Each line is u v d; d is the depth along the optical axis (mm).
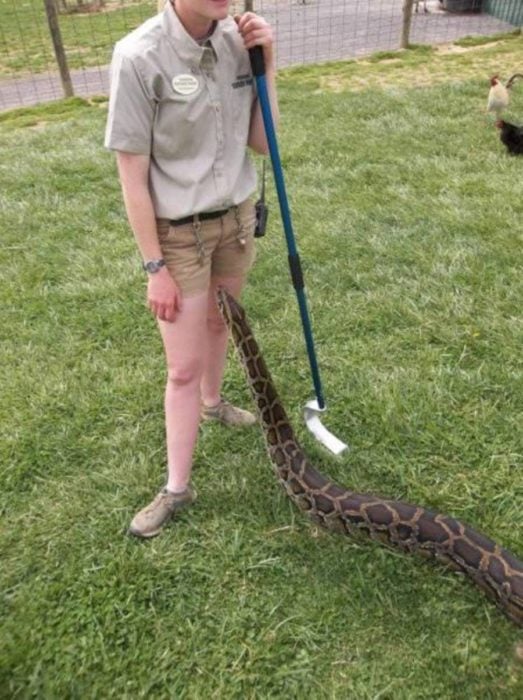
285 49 12172
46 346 4457
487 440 3582
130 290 5000
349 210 5973
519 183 6285
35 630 2779
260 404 3283
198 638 2746
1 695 2562
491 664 2596
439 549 2902
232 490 3377
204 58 2482
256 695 2553
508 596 2688
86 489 3424
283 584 2934
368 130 7750
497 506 3230
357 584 2900
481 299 4676
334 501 3072
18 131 8641
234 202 2779
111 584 2947
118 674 2637
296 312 4672
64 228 5945
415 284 4867
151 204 2621
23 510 3346
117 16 16438
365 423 3746
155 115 2502
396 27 13250
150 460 3582
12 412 3920
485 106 8352
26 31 15500
